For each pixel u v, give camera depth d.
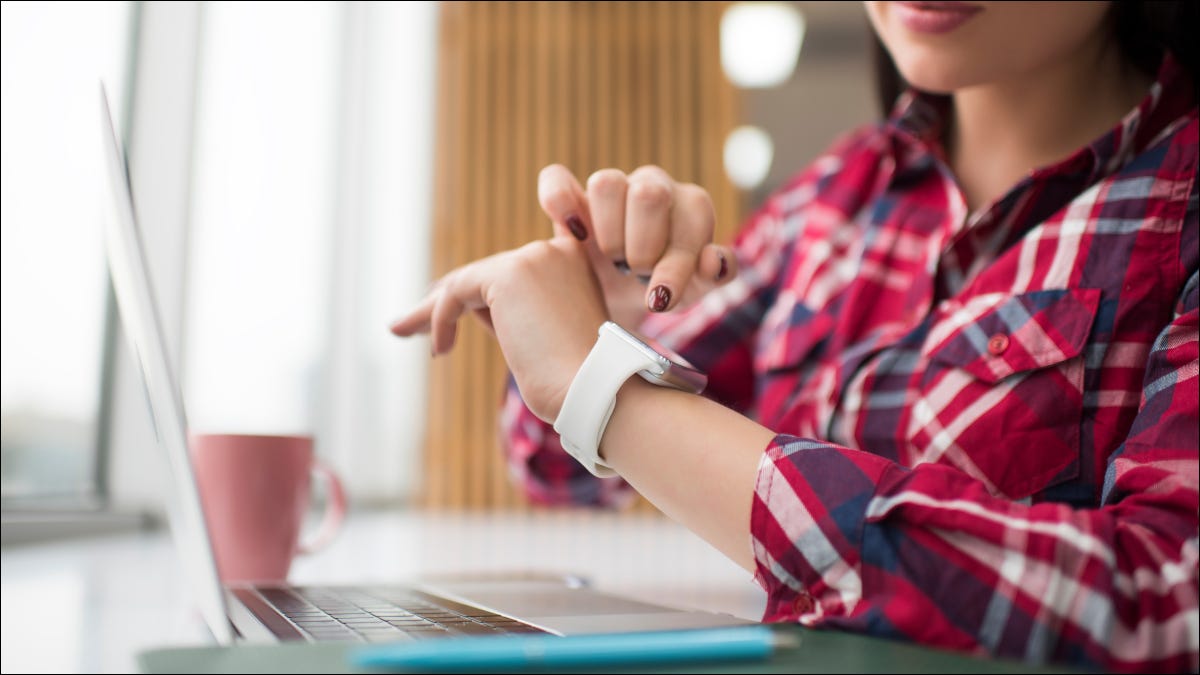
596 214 0.71
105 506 1.98
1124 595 0.45
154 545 1.51
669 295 0.67
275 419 3.37
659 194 0.69
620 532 2.15
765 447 0.51
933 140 0.97
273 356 3.33
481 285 0.64
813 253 1.09
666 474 0.52
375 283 4.54
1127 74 0.91
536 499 1.21
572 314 0.61
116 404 2.07
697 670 0.37
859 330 0.97
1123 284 0.76
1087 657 0.44
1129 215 0.77
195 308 2.61
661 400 0.54
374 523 2.29
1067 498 0.74
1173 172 0.77
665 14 5.61
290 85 3.35
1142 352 0.74
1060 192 0.84
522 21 5.51
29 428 1.73
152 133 2.41
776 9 4.89
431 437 5.04
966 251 0.88
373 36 4.40
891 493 0.48
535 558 1.35
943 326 0.83
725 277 0.71
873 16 0.83
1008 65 0.78
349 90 4.09
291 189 3.45
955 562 0.45
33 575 1.02
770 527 0.49
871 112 6.62
